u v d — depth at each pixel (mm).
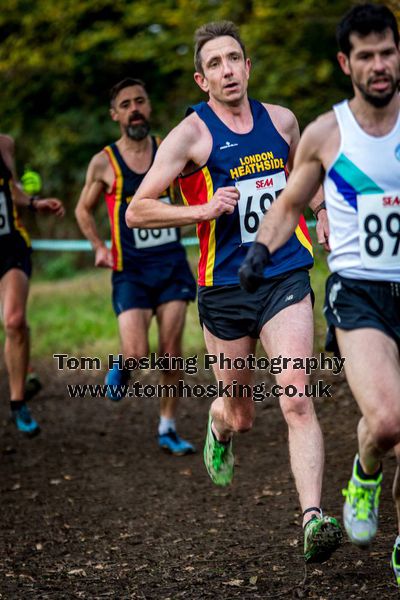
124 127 17250
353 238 9188
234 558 11375
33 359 29109
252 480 15078
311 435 10383
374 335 8953
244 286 9289
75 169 48875
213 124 11766
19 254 17109
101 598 10359
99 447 18375
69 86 46031
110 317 33000
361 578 10180
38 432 17734
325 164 9109
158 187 11648
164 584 10680
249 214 11648
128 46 40312
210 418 12633
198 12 38031
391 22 8633
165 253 17125
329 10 36531
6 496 15203
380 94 8648
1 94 45750
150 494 14836
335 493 13812
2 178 16875
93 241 17609
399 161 8891
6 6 43031
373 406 8641
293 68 36094
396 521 12172
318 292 23953
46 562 11844
